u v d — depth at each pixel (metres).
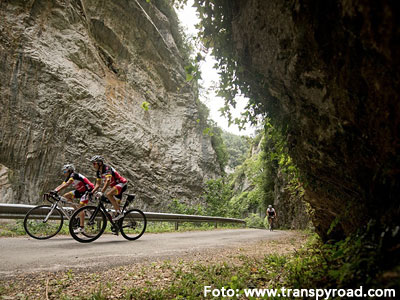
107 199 7.02
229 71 4.71
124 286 3.31
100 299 2.78
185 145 24.36
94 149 16.56
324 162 3.34
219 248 6.68
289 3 2.60
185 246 6.74
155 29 23.38
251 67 4.11
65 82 15.83
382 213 2.37
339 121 2.62
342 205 3.67
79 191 7.18
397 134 1.91
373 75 1.92
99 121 17.30
